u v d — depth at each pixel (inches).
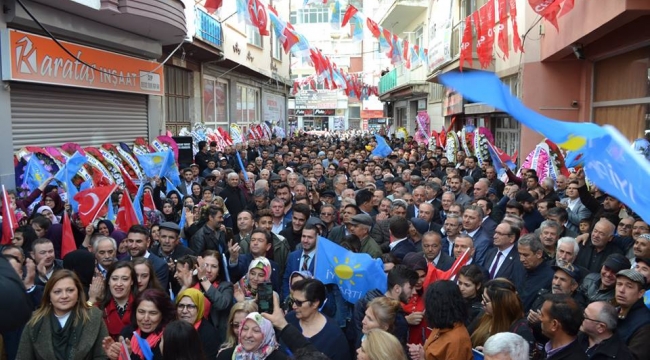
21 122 435.5
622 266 194.1
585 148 71.2
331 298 221.6
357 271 219.5
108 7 461.1
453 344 160.4
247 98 1210.0
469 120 992.9
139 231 243.9
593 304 160.4
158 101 674.8
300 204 301.7
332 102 2514.8
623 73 512.1
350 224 268.8
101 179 418.0
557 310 151.9
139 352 170.9
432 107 1205.1
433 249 241.9
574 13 497.7
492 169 482.3
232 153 681.6
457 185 416.2
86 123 526.9
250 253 262.4
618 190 73.0
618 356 155.6
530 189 401.4
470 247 230.5
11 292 84.0
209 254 211.2
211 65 926.4
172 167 447.2
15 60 401.4
